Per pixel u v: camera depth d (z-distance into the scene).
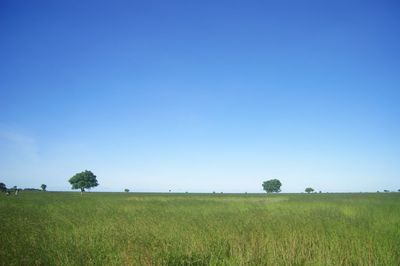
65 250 8.86
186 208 25.92
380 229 12.73
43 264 8.01
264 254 8.82
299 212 20.61
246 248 9.13
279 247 9.02
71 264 7.69
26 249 8.90
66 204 30.73
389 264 8.01
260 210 22.72
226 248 9.32
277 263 7.94
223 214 19.38
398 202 34.81
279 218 16.12
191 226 12.77
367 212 20.77
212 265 7.96
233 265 7.85
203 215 18.38
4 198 41.66
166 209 24.61
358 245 9.40
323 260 8.10
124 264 7.63
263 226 12.94
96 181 93.25
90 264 7.77
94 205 29.61
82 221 15.41
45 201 36.31
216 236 10.65
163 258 8.04
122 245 9.39
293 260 8.34
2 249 8.75
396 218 16.77
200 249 9.03
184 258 8.32
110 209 24.12
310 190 125.12
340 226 12.86
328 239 10.37
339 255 8.56
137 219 15.78
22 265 7.81
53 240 10.41
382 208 24.03
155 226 12.98
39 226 13.54
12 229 12.34
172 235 10.88
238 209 24.69
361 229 12.30
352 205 28.48
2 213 19.62
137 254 8.11
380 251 8.78
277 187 101.19
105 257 8.50
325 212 20.36
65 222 15.19
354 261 8.34
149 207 27.08
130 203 33.69
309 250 9.05
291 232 11.26
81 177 90.94
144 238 10.33
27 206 27.12
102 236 10.80
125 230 12.02
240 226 13.00
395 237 11.15
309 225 12.93
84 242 9.98
